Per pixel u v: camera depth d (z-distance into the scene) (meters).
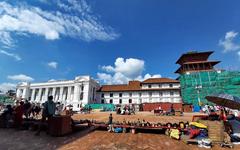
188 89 55.91
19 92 91.31
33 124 10.91
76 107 76.06
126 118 22.03
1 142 7.42
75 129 11.30
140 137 9.39
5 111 11.66
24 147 6.72
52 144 7.32
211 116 10.81
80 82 79.50
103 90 80.12
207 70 59.09
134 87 77.75
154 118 22.39
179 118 22.56
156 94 72.56
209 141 7.68
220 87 52.03
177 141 8.60
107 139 8.62
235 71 52.34
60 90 84.94
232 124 10.49
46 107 9.66
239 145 8.00
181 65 66.62
